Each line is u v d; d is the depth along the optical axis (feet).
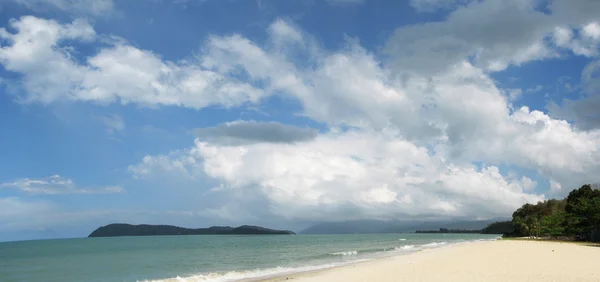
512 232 574.56
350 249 301.63
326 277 100.37
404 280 86.74
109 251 335.67
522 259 132.98
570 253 160.66
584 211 302.25
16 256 296.71
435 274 95.04
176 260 214.90
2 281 139.33
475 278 86.43
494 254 160.97
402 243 443.32
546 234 419.95
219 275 119.65
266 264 171.73
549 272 95.25
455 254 168.14
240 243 516.32
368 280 89.92
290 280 98.02
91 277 142.82
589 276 87.40
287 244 463.01
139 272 154.30
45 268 189.06
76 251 353.10
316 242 537.24
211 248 366.63
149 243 544.62
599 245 243.19
